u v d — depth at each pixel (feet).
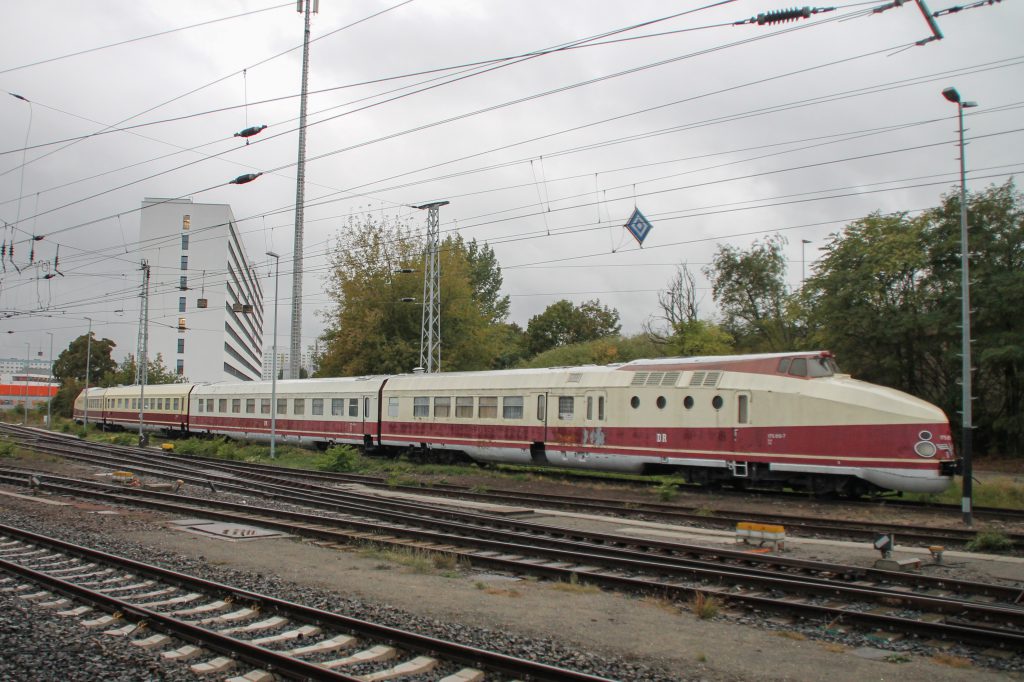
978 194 121.90
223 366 296.10
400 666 25.09
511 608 32.81
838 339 127.75
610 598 35.04
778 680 24.67
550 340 279.08
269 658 24.85
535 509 66.13
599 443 84.79
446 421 102.42
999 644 27.73
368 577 38.47
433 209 130.41
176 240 291.99
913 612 32.40
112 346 361.30
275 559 42.65
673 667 25.79
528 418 92.12
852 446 67.56
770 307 164.76
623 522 58.59
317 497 69.56
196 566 39.83
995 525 57.93
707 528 56.08
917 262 120.57
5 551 43.37
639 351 190.08
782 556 43.16
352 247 176.55
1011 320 115.65
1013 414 119.14
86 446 139.54
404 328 175.63
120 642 27.37
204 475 90.02
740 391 74.49
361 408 115.96
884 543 40.57
